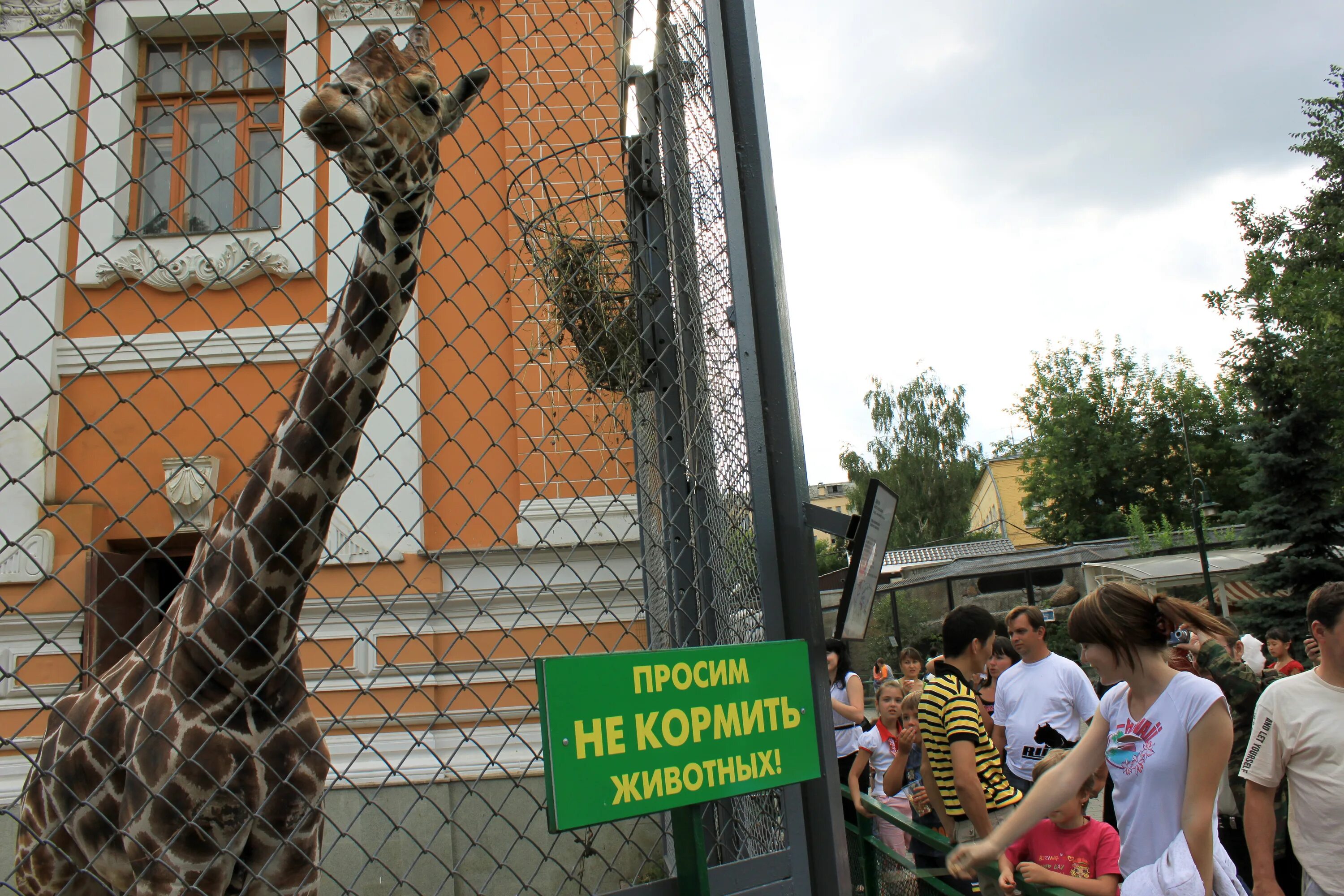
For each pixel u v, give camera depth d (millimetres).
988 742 3221
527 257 5109
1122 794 2533
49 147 5484
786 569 2098
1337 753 2754
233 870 2309
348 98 1933
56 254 5344
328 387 2232
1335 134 23219
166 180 5605
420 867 4488
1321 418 14180
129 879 2383
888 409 36188
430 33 2217
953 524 34281
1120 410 33594
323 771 2359
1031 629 4262
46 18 5551
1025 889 2707
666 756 1736
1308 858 2809
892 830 3596
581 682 1659
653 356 2838
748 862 1934
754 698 1884
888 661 16781
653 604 3092
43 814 2582
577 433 4910
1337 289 21453
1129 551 15891
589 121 5109
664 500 2516
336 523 4992
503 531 4922
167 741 2148
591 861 4266
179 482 4309
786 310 2271
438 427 5137
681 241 2609
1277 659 6887
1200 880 2289
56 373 5285
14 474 5148
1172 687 2457
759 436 2150
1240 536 14719
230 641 2191
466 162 5246
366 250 2264
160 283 5301
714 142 2314
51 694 4934
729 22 2354
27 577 5031
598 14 2363
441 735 4699
